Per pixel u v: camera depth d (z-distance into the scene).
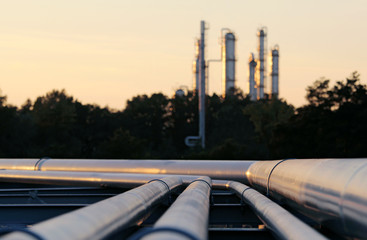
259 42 158.12
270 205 7.10
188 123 142.25
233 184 12.40
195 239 3.57
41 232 3.25
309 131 67.81
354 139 65.25
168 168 17.08
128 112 145.00
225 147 79.69
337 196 5.82
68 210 11.11
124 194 6.34
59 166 18.81
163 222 4.18
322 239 4.55
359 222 5.21
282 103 127.75
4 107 93.69
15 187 19.67
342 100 67.50
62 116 117.00
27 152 89.19
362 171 5.52
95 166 18.17
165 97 156.25
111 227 4.62
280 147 69.88
